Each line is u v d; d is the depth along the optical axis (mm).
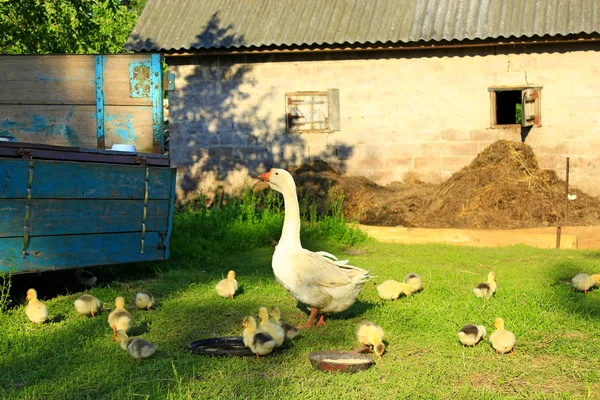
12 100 11594
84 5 17625
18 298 9289
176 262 11633
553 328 7645
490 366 6480
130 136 11359
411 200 16719
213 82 19000
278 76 18781
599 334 7445
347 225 14555
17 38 16156
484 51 17984
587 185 17641
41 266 8719
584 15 17109
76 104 11453
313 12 18797
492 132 18078
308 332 7609
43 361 6688
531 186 16250
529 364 6574
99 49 20688
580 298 9000
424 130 18375
